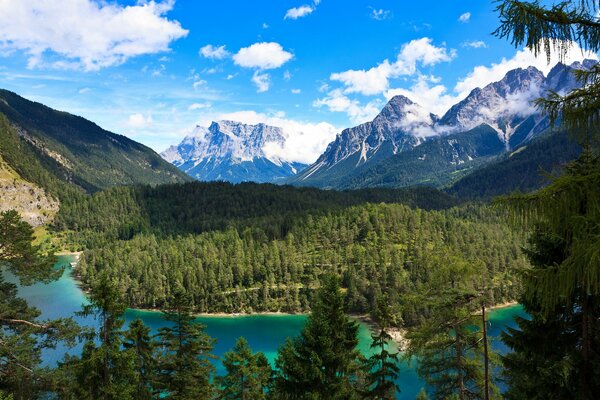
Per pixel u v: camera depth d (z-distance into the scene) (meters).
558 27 10.62
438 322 28.69
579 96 10.55
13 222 29.20
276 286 183.25
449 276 29.77
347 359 31.08
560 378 19.94
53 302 169.12
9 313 28.42
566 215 10.84
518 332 22.28
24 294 180.88
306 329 31.30
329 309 31.55
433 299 28.64
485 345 27.05
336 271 185.75
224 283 180.50
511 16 10.73
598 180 10.29
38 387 26.86
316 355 29.31
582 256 10.21
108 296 31.19
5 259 28.97
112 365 30.83
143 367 37.03
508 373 27.77
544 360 21.58
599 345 19.41
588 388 19.25
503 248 195.38
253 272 190.38
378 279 165.50
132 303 179.50
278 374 34.25
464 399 28.94
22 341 27.03
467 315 27.44
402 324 106.00
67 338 28.97
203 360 40.44
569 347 20.39
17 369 25.98
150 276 184.62
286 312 169.88
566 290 10.90
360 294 159.62
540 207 11.02
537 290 12.31
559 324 20.95
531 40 10.84
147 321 160.38
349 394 30.12
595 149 11.27
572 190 10.48
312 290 175.62
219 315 167.62
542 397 20.89
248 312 168.62
